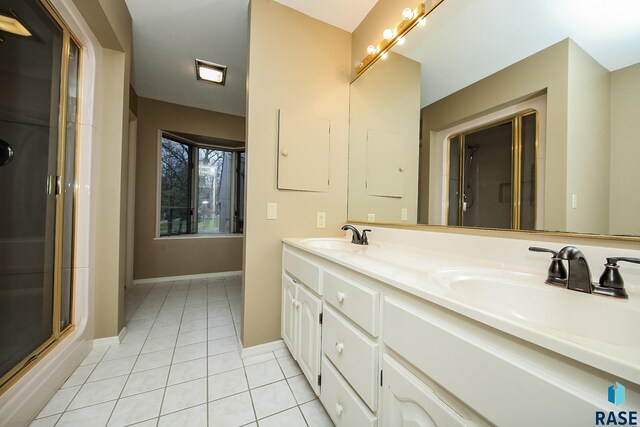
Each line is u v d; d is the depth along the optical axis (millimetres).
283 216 1718
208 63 2393
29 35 1238
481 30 1104
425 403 608
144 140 3146
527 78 941
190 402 1221
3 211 1131
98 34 1571
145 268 3184
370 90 1770
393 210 1561
